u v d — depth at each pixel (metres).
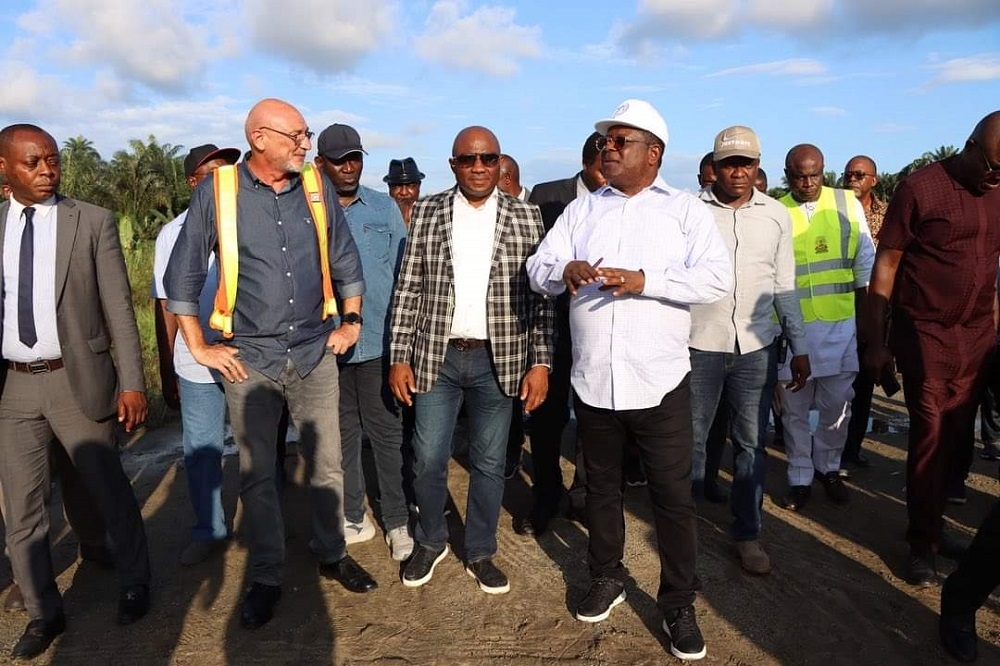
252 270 3.21
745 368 3.77
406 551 4.00
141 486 5.20
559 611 3.46
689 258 2.99
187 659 3.12
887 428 6.68
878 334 3.65
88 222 3.17
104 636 3.29
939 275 3.52
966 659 3.05
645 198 3.07
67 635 3.30
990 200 3.43
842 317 4.62
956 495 4.75
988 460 5.62
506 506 4.78
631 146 2.96
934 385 3.59
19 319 3.06
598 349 3.03
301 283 3.28
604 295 3.02
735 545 4.01
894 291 3.76
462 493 5.01
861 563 3.93
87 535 3.84
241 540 4.28
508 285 3.48
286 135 3.07
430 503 3.68
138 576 3.43
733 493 3.88
